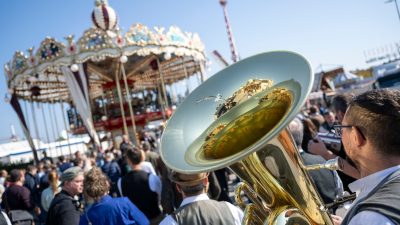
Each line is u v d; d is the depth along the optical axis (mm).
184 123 1999
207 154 1763
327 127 5848
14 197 5805
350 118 1325
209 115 1985
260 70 1873
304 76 1555
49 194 6082
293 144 1610
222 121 1874
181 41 18688
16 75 18281
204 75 22078
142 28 17000
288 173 1584
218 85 2027
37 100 25484
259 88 1819
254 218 1848
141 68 23422
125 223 3145
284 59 1766
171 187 3920
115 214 3143
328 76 32500
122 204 3225
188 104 2072
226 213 2334
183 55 19547
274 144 1566
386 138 1204
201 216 2289
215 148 1769
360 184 1274
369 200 1113
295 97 1512
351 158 1383
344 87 30406
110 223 3109
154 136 22141
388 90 1301
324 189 2645
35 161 21000
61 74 19875
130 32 16766
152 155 7508
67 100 28938
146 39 17062
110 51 16625
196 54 20281
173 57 21453
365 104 1270
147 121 24125
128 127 22891
